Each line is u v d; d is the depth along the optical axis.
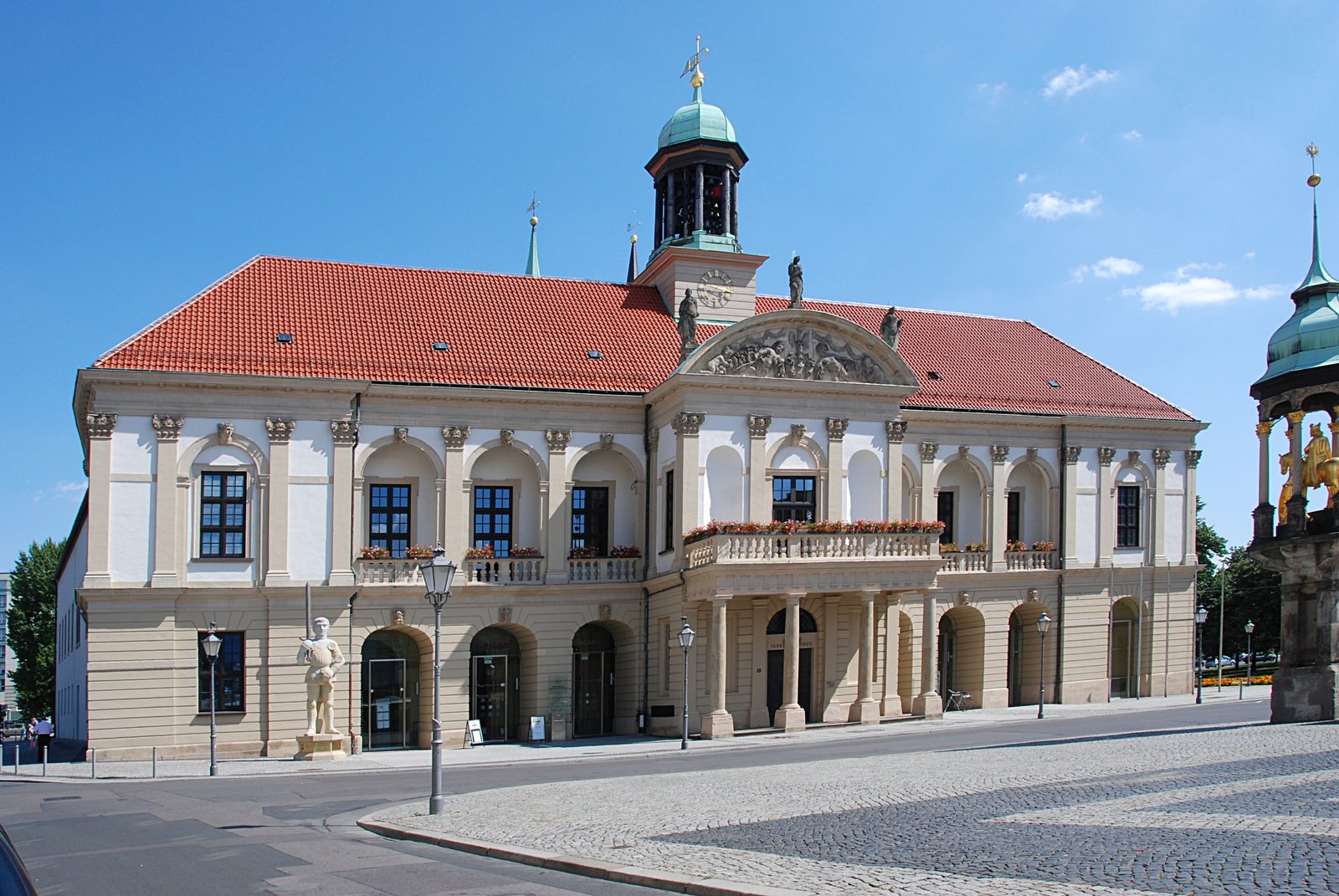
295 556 47.84
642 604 53.25
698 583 48.62
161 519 46.12
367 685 49.84
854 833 19.66
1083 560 61.25
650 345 56.50
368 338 51.28
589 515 53.81
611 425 53.41
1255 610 83.50
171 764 43.78
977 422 59.28
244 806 30.05
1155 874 14.80
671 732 50.38
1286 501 36.28
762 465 51.09
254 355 48.25
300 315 51.50
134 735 45.28
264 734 46.88
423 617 49.69
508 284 58.47
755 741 45.81
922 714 51.94
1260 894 13.43
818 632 52.62
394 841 23.00
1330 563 34.97
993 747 35.47
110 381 45.72
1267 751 27.61
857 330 52.59
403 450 50.94
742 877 16.30
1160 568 63.09
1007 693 59.12
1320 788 21.14
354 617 48.66
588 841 20.56
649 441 53.66
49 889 18.77
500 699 52.34
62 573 82.06
